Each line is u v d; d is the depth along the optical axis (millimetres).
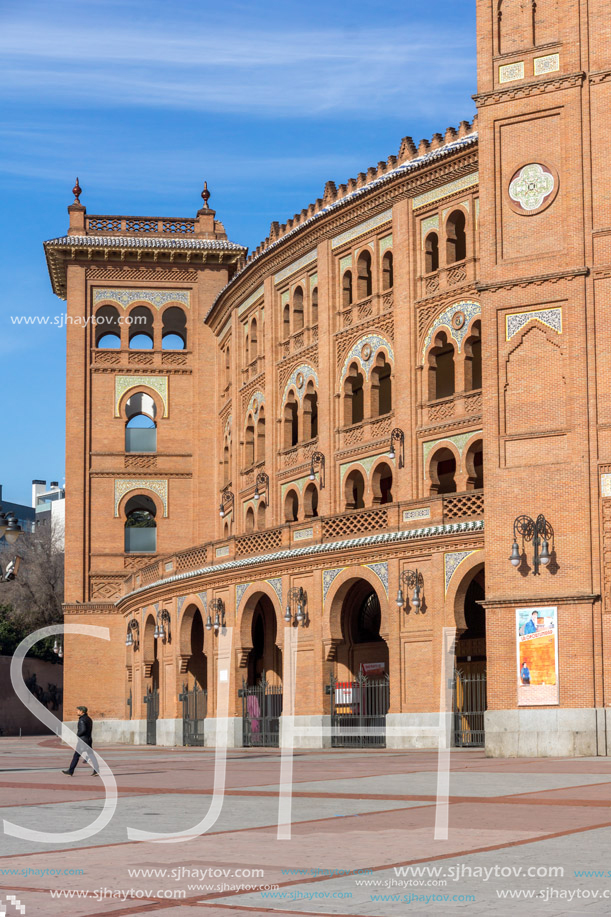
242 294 53344
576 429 32062
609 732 30703
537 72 33562
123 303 60750
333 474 44312
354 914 9430
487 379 33344
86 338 60281
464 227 40781
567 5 33250
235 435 54125
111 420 60188
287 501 47812
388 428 41812
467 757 31484
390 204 42281
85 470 59719
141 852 13078
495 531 32719
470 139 38375
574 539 31719
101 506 59688
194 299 60969
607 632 31109
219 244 60938
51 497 162000
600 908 9586
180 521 59781
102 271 60688
